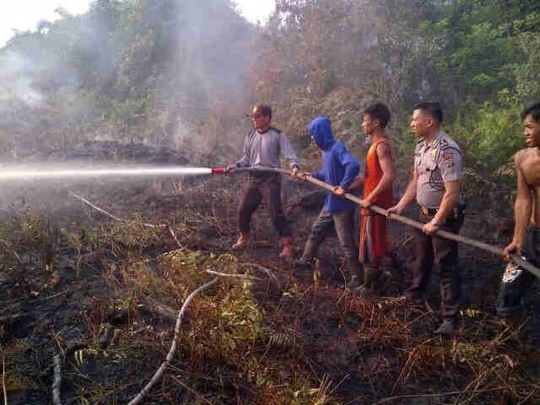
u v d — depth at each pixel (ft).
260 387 9.50
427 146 11.64
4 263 13.20
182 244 15.80
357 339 11.43
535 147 10.53
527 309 12.92
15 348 10.32
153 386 9.51
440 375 10.39
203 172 15.38
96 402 9.12
